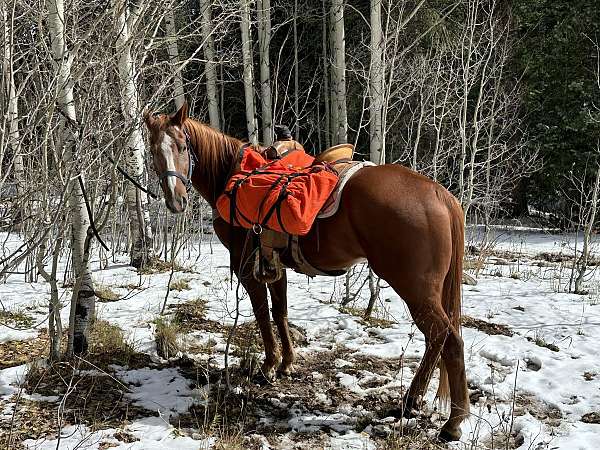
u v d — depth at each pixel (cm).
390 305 612
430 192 326
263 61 1220
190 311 571
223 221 418
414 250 317
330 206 342
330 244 352
